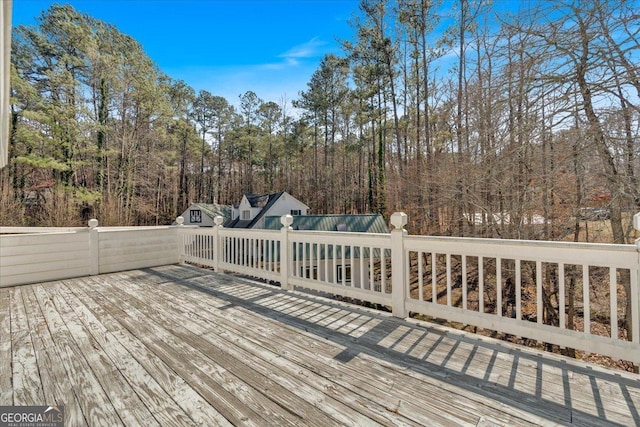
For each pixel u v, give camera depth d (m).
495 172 6.73
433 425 1.47
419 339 2.49
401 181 13.02
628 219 5.64
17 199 13.30
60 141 14.61
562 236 6.40
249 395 1.75
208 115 29.97
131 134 17.88
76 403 1.68
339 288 3.44
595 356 6.47
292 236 4.00
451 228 9.33
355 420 1.52
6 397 1.74
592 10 4.97
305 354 2.25
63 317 3.09
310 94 23.92
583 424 1.47
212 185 30.48
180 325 2.86
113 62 16.44
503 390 1.76
